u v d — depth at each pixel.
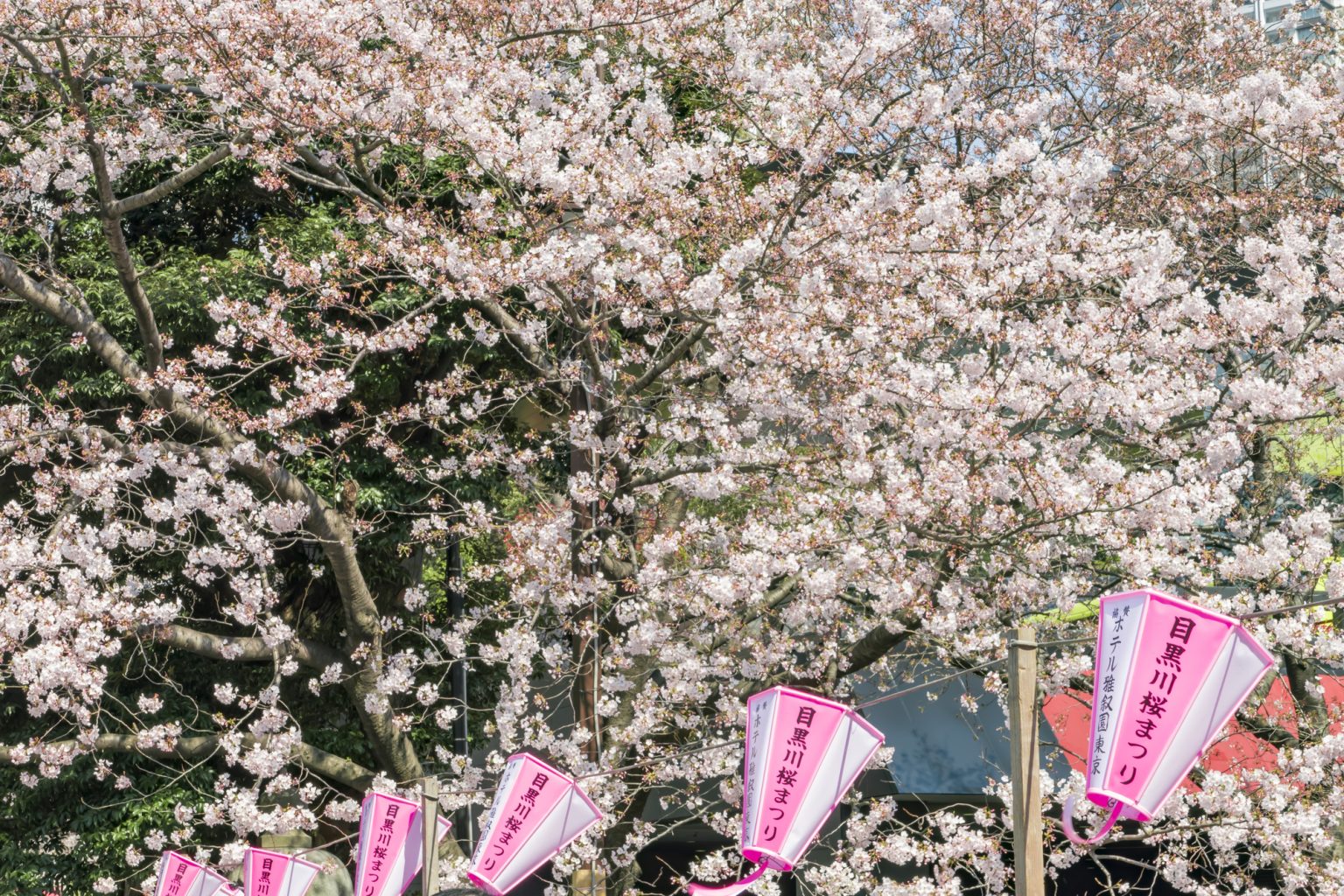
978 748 10.68
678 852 13.25
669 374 9.31
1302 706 8.66
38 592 8.98
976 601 7.97
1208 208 10.20
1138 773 4.40
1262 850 8.34
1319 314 9.15
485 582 11.36
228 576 10.26
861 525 8.03
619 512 8.91
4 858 10.23
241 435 9.15
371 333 10.39
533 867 6.54
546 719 11.12
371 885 6.90
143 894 9.49
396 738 9.45
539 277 8.11
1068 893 11.98
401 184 10.29
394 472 10.07
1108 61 11.48
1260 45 11.79
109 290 10.08
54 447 9.16
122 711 10.34
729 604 7.80
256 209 11.57
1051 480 7.40
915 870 10.78
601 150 8.44
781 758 5.60
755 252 7.95
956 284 8.41
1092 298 8.75
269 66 8.63
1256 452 9.03
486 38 9.48
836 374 8.17
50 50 9.27
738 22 10.07
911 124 8.64
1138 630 4.48
